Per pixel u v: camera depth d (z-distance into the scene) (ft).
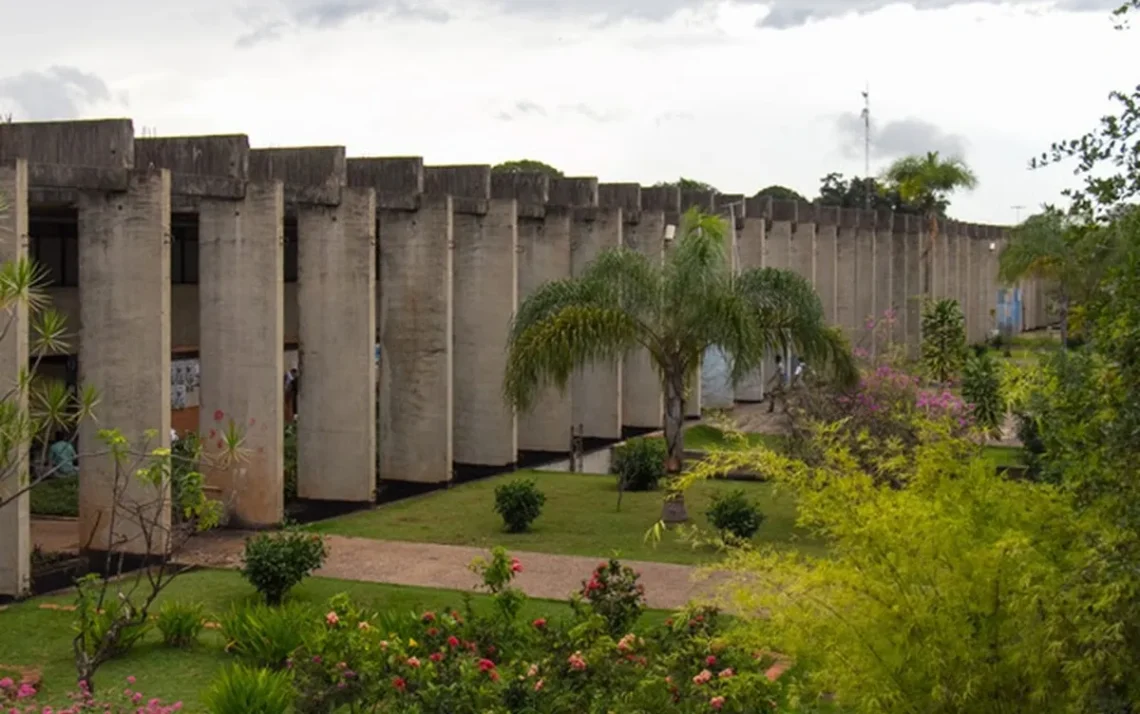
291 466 75.92
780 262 123.24
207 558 56.75
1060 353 28.19
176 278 85.97
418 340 78.13
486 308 84.58
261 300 64.39
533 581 51.93
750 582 29.55
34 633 43.60
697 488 77.20
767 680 26.89
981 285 195.62
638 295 63.26
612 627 33.55
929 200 157.69
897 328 155.12
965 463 27.53
